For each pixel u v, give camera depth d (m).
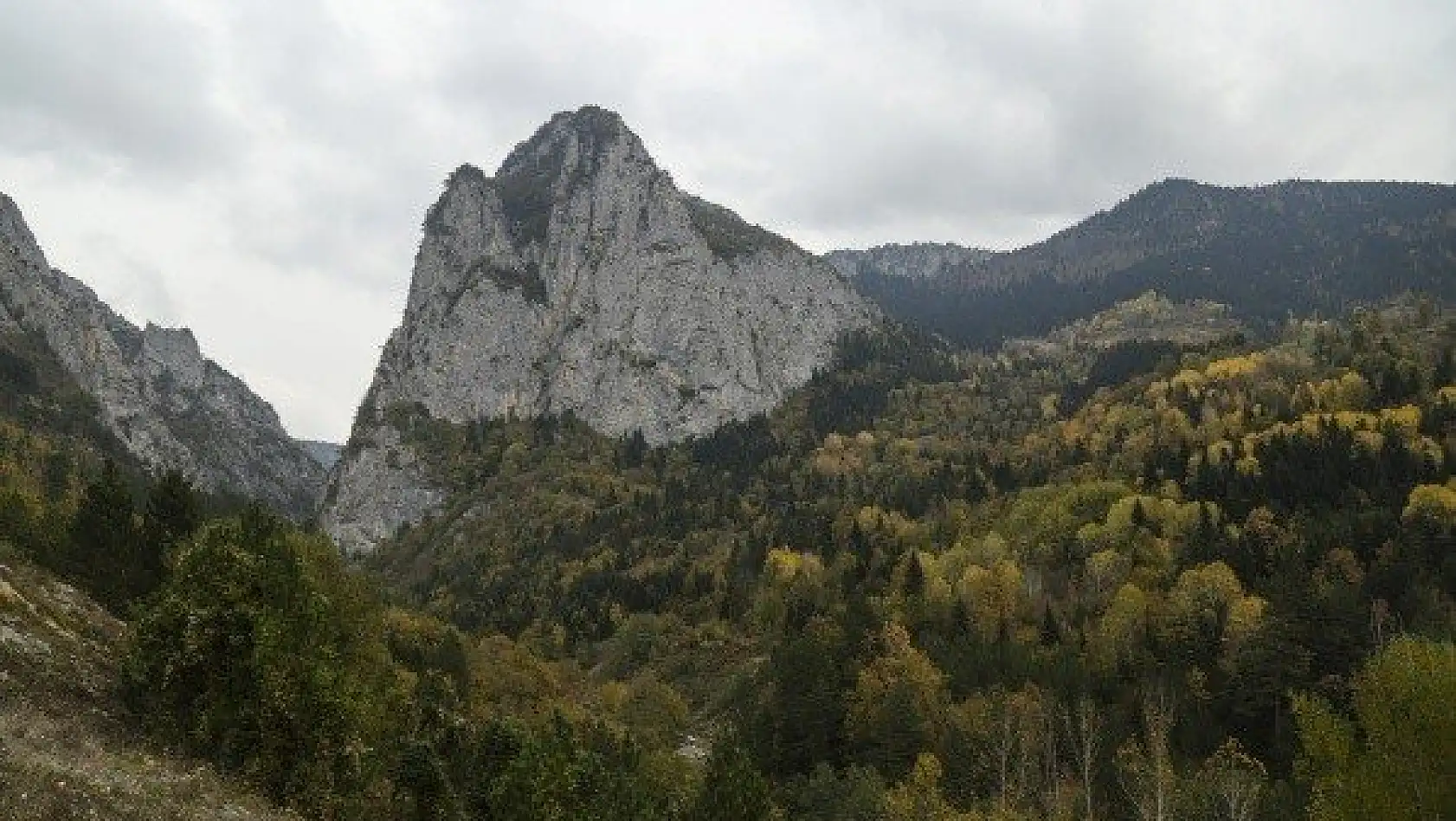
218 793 29.75
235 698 34.06
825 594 159.12
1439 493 126.44
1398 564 109.00
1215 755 68.69
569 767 41.06
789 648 110.81
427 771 40.53
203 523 56.19
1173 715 86.00
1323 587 103.25
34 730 28.09
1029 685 95.06
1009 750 79.38
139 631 35.22
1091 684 97.50
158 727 33.69
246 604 35.34
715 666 151.00
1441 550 114.56
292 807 32.66
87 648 39.78
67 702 33.38
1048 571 146.25
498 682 99.00
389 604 121.12
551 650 166.75
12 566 44.31
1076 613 127.88
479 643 124.44
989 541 154.75
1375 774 33.06
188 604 34.88
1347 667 89.25
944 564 154.25
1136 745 77.69
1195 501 152.50
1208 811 64.38
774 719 103.12
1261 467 160.00
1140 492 165.38
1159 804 62.56
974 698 93.25
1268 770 81.38
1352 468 149.50
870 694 99.12
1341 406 185.50
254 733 33.72
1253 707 89.94
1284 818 62.50
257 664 33.59
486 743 43.75
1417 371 185.50
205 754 33.75
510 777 39.72
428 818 40.31
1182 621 111.94
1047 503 170.25
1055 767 81.12
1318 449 156.88
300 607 36.31
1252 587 120.94
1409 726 32.78
